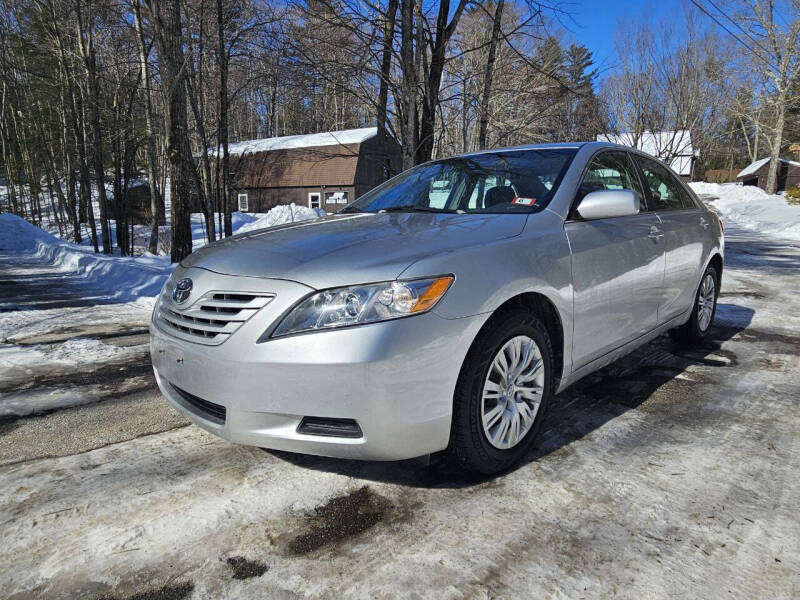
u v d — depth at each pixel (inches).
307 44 322.3
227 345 77.7
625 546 71.1
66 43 644.1
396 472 91.1
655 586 63.7
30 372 148.6
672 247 134.9
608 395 125.4
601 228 109.6
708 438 102.8
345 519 78.0
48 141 1005.8
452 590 63.5
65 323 214.1
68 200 955.3
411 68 303.9
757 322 198.5
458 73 390.0
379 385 72.9
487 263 84.0
